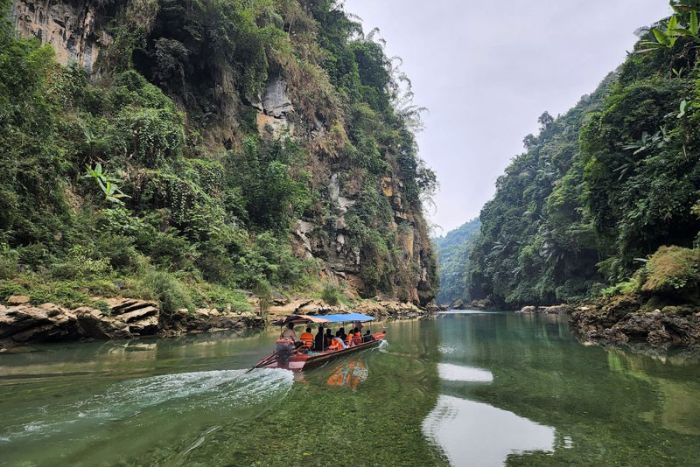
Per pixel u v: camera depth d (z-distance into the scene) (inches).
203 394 295.7
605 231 981.2
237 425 238.4
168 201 802.2
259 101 1328.7
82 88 817.5
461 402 296.7
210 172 963.3
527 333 823.7
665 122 832.3
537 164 2997.0
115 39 958.4
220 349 496.1
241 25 1179.3
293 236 1267.2
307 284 1147.9
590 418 258.7
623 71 1073.5
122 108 851.4
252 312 774.5
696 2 354.3
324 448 208.1
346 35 2064.5
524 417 261.7
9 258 502.0
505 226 2876.5
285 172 1135.0
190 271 756.6
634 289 657.0
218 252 845.8
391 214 1797.5
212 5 1065.5
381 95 2154.3
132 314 553.0
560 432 235.6
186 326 642.2
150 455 193.6
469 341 685.3
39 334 471.2
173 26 1036.5
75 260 562.6
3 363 380.2
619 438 225.0
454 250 5551.2
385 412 270.4
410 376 387.9
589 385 343.6
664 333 548.1
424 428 240.7
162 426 232.1
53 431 219.6
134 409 257.9
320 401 294.0
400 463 192.9
